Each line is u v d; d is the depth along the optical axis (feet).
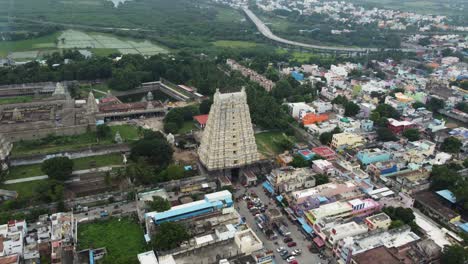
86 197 568.82
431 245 468.34
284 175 613.11
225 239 469.98
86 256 459.32
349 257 450.71
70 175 626.23
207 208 517.14
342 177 625.00
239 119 617.62
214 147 616.39
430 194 608.60
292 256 479.41
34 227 499.92
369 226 509.35
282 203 577.84
